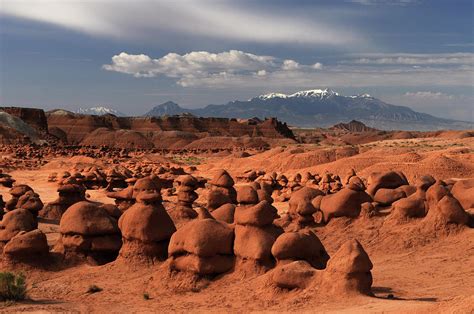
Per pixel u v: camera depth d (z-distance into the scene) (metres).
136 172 74.75
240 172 77.56
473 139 106.38
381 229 28.41
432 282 19.86
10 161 98.06
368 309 14.69
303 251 19.41
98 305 18.69
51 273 23.61
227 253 20.48
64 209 38.69
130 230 23.33
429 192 27.92
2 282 19.30
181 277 20.25
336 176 52.94
